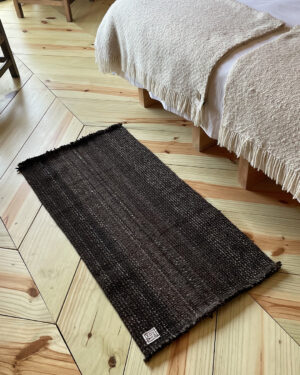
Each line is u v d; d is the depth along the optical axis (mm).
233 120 1188
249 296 1129
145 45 1407
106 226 1334
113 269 1207
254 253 1217
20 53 2225
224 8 1377
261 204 1369
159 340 1038
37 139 1689
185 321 1072
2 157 1617
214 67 1204
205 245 1255
